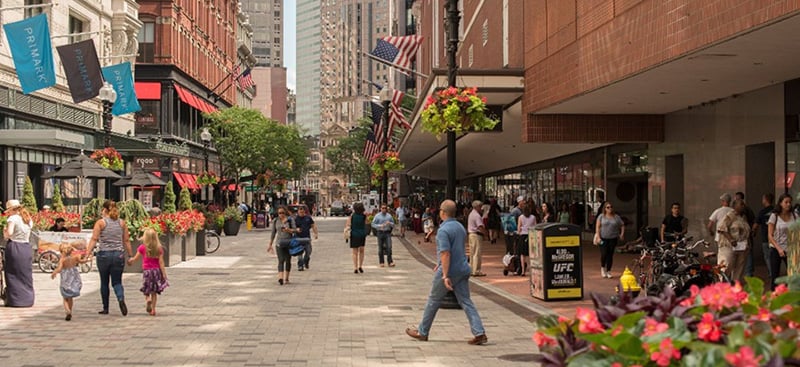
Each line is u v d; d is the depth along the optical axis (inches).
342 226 2564.0
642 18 601.0
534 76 901.2
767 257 614.2
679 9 537.6
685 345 128.0
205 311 534.0
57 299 604.4
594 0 706.8
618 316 147.4
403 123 1306.6
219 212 1766.7
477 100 640.4
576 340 147.1
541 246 577.3
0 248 576.4
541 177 1759.4
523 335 426.6
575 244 576.7
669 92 753.6
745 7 452.8
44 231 886.4
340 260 1047.6
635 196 1224.2
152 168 2167.8
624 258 969.5
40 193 1396.4
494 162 1924.2
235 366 345.1
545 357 144.5
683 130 921.5
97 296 625.6
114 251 511.5
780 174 717.3
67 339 417.4
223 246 1395.2
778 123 716.0
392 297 617.9
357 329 452.8
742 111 781.9
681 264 488.7
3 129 1219.9
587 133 947.3
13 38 975.6
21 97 1269.7
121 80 1427.2
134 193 2012.8
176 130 2311.8
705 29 500.7
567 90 789.2
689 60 559.2
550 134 936.9
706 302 146.3
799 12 402.0
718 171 840.9
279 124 2507.4
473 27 1571.1
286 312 527.8
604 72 687.1
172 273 845.2
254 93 4168.3
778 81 692.7
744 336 127.3
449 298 540.7
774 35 466.3
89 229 994.7
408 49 1035.9
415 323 476.1
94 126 1608.0
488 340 411.8
